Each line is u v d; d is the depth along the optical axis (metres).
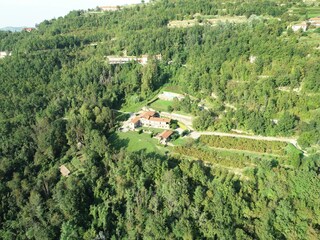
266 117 137.88
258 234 92.38
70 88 193.12
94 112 166.12
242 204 98.38
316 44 158.12
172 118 163.62
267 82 145.75
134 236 99.44
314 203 95.19
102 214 105.75
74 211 109.75
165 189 107.50
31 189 125.75
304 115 133.12
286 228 92.00
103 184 121.12
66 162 143.38
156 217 99.75
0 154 147.88
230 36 196.25
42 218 112.31
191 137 143.62
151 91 191.50
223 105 155.25
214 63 174.12
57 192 115.56
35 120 170.00
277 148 125.44
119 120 171.38
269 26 185.88
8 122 162.50
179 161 125.44
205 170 119.06
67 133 151.12
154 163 118.44
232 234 92.19
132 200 109.38
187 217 99.56
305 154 120.31
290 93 139.75
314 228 90.69
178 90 187.50
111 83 196.62
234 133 141.50
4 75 194.12
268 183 103.88
